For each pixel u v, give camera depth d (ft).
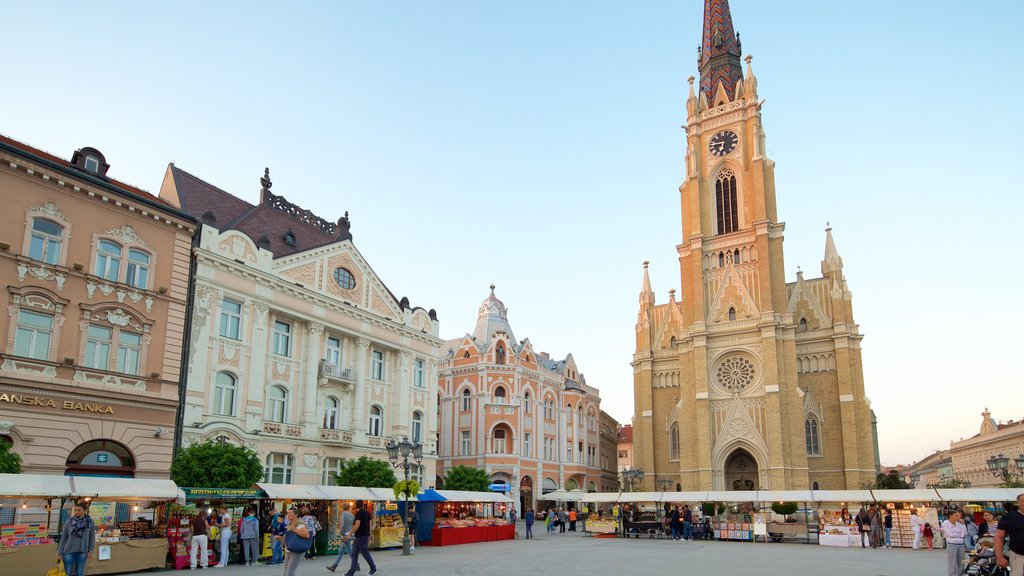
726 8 312.91
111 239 118.42
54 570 66.64
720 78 298.35
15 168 106.93
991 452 419.13
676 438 278.26
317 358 157.58
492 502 169.89
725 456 251.60
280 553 102.94
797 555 119.96
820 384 256.32
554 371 316.81
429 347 193.98
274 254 156.87
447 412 279.69
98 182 116.37
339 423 163.32
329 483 157.28
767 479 240.73
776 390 243.19
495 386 272.31
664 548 135.54
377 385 175.01
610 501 182.80
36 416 104.32
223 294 138.10
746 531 163.53
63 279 110.83
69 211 113.39
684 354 269.44
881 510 161.99
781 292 256.32
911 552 130.11
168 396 122.52
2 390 100.83
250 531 102.22
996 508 162.91
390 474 151.84
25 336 106.01
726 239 273.13
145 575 87.40
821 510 213.66
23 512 99.76
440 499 144.97
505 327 302.66
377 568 93.81
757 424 247.91
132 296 119.96
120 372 115.55
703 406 255.09
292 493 113.19
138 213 122.93
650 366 288.51
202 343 131.85
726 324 261.65
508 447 269.85
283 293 151.23
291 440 147.84
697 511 189.67
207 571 91.56
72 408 108.58
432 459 189.16
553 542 153.89
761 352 252.62
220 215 156.97
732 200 279.49
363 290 174.29
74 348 110.73
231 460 113.91
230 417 135.85
